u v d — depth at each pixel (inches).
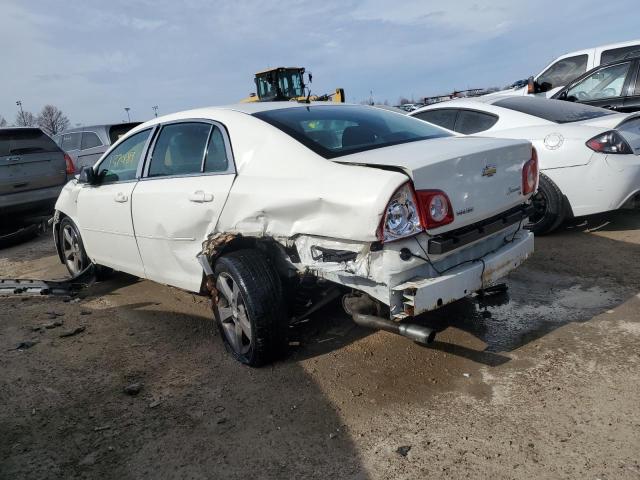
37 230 324.5
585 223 239.8
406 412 111.0
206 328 162.9
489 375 122.1
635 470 89.2
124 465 102.1
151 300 191.3
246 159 134.3
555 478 89.0
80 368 141.9
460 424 105.3
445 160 109.7
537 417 105.3
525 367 123.8
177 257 153.3
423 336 106.4
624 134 204.4
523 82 427.2
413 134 144.2
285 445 104.2
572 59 387.9
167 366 140.0
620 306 150.9
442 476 92.0
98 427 114.4
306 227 116.7
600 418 103.1
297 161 123.5
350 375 127.2
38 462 104.1
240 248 139.8
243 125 138.7
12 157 296.5
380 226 103.0
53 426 115.8
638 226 227.9
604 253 196.9
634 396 109.0
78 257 216.5
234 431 109.9
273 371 132.3
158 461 102.6
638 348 127.2
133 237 169.6
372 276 109.2
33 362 146.5
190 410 118.6
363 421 109.3
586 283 170.2
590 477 88.6
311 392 121.4
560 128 211.6
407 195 105.0
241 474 97.3
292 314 136.8
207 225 140.6
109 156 188.7
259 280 127.0
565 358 126.0
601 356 125.3
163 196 152.9
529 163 135.5
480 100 259.9
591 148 202.5
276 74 749.9
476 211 117.0
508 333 141.4
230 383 128.7
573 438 98.3
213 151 144.3
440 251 108.9
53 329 169.2
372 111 159.6
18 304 195.3
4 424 117.4
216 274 137.9
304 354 139.4
